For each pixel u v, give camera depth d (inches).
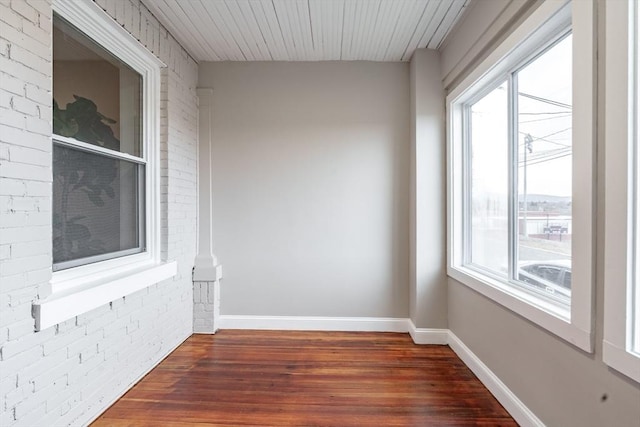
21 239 55.4
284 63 126.6
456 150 111.9
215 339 118.3
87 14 73.7
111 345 78.5
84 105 76.5
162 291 101.9
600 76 50.2
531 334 67.6
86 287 71.0
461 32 98.8
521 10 69.1
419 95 116.7
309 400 81.0
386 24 101.1
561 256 65.1
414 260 120.0
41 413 59.4
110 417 74.2
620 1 46.0
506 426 71.3
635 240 45.6
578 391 54.7
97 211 80.5
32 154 57.3
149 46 94.2
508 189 83.0
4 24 52.4
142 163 98.2
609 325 48.1
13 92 53.8
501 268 89.0
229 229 128.3
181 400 80.8
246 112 127.3
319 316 128.0
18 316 54.9
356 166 126.6
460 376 92.8
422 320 117.1
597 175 50.9
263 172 127.6
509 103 82.1
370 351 109.3
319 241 128.0
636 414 44.4
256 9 93.8
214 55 121.8
